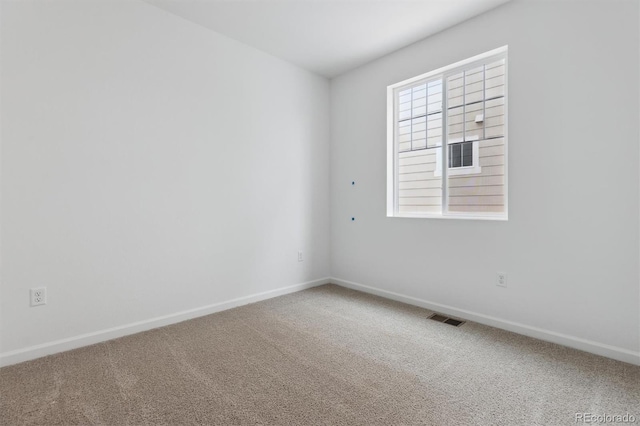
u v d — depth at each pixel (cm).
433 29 272
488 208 262
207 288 275
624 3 186
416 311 282
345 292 344
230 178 290
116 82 223
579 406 149
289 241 341
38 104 193
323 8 242
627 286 189
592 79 198
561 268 213
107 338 221
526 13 224
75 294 209
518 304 234
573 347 208
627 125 186
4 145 183
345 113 362
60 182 202
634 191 185
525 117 226
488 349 208
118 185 226
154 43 241
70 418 140
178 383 167
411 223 301
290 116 338
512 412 145
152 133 241
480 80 264
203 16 253
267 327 245
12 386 164
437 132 294
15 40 186
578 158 204
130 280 232
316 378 173
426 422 138
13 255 187
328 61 334
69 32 204
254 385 166
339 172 371
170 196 252
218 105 280
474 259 257
